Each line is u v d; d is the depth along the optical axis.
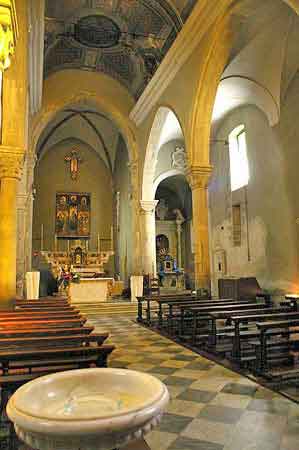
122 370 2.12
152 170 18.02
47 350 3.92
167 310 13.87
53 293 20.67
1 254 9.07
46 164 25.89
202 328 9.51
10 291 9.01
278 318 6.62
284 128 12.12
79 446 1.47
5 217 9.13
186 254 24.77
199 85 11.20
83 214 25.98
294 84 11.59
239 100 14.15
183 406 4.35
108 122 24.05
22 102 9.11
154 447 3.36
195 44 11.52
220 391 4.87
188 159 11.85
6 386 3.51
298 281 11.38
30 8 10.38
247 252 14.33
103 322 11.81
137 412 1.54
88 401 1.89
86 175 26.56
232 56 10.92
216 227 16.84
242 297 12.41
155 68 15.78
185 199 25.06
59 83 18.00
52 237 25.17
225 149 16.17
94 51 16.95
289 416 4.01
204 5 10.41
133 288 15.61
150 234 18.09
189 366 6.17
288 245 11.88
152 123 16.41
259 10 9.67
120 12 14.27
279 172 12.40
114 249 25.45
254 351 6.81
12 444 3.23
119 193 24.80
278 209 12.45
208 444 3.41
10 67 8.76
